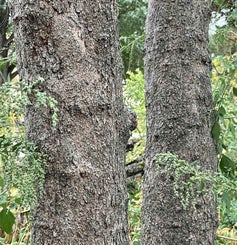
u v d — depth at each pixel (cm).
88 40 129
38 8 126
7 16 339
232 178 233
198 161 212
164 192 212
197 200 205
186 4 220
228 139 306
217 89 246
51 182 127
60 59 127
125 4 603
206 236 209
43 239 128
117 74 136
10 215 170
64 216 127
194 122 214
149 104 224
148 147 223
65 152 127
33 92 127
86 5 129
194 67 218
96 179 129
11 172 125
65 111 127
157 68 222
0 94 116
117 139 135
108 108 132
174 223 210
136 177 343
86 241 128
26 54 129
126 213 139
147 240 217
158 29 223
